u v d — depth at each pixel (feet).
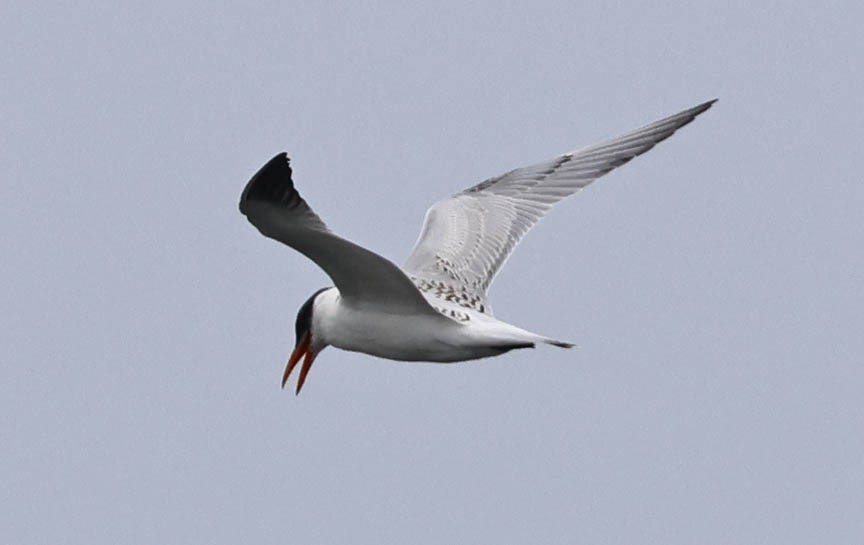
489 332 49.01
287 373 53.67
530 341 48.24
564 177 57.62
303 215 43.45
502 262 55.93
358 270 48.01
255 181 41.68
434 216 57.00
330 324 51.60
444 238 56.03
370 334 50.60
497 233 56.44
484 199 57.62
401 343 50.29
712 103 56.80
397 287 48.67
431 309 49.32
